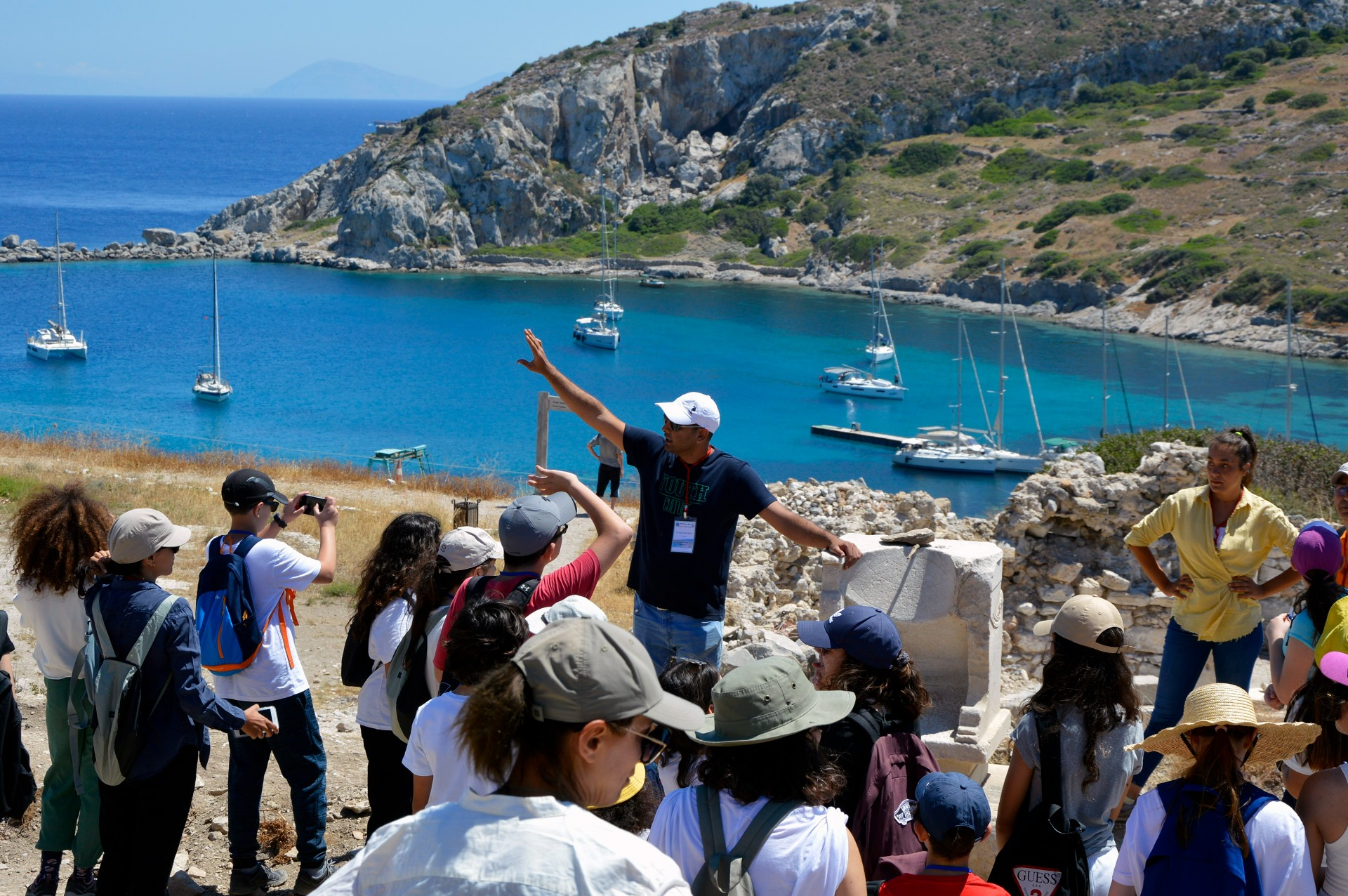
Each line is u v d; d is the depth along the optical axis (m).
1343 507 5.84
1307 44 151.75
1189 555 5.91
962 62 168.38
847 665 4.02
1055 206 128.75
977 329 105.25
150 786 4.46
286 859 5.66
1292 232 107.31
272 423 65.19
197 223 185.38
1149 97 152.12
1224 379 82.06
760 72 181.12
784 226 149.12
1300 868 3.32
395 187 148.88
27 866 5.56
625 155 169.88
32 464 21.80
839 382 79.31
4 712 5.22
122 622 4.38
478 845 2.07
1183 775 3.54
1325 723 4.06
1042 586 9.27
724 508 4.96
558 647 2.25
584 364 87.25
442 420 67.69
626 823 3.67
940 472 58.44
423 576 4.64
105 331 94.75
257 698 5.04
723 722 3.12
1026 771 4.00
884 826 3.76
